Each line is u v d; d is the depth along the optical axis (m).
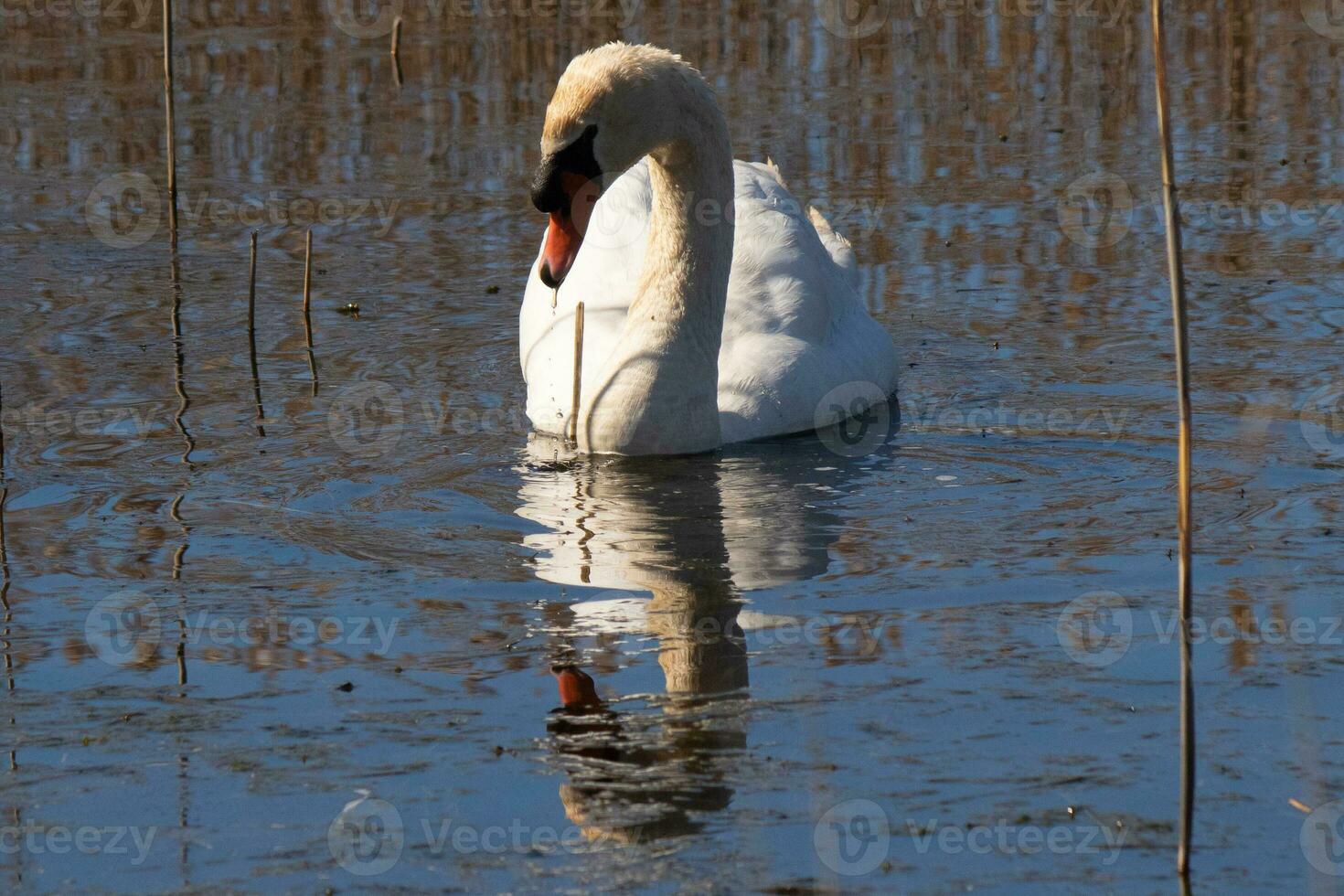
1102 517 10.80
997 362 14.34
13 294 15.93
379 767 7.62
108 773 7.61
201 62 25.53
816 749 7.67
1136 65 25.12
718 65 25.22
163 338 14.80
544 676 8.52
